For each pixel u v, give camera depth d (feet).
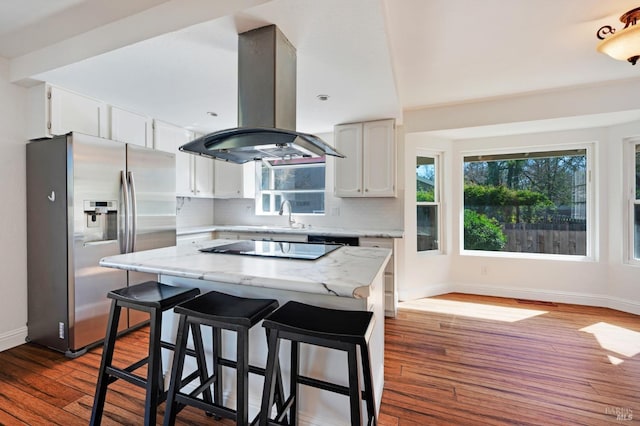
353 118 10.85
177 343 4.45
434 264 12.78
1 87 7.66
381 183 11.01
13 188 7.91
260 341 5.35
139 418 5.32
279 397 4.67
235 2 4.99
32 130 7.98
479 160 13.14
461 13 6.03
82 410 5.53
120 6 5.71
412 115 11.98
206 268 4.68
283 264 4.99
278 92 5.51
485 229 13.14
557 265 11.73
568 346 8.04
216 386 5.27
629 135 10.46
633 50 6.36
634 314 10.33
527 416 5.41
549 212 12.19
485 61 8.04
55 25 6.32
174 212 10.18
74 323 7.39
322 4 4.77
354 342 3.60
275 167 14.28
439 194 13.19
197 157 12.72
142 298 4.83
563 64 8.22
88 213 7.78
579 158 11.73
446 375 6.72
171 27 5.53
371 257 5.73
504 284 12.44
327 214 13.08
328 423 4.95
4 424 5.17
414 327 9.34
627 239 10.67
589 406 5.66
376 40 5.76
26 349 7.79
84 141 7.57
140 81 7.67
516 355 7.58
